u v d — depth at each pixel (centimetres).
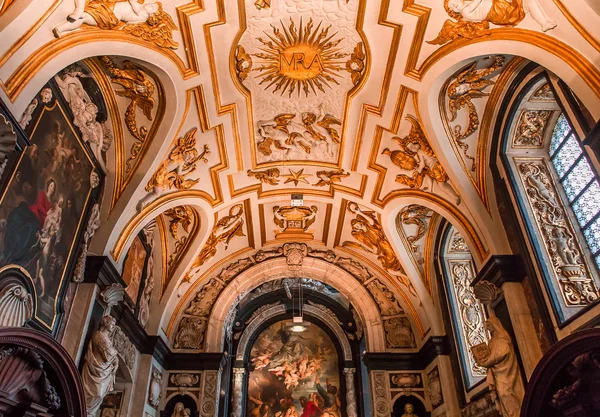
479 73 838
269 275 1542
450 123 918
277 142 1155
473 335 1144
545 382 632
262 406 1819
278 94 1010
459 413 1140
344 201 1337
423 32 791
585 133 670
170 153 981
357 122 1063
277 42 876
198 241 1290
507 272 848
